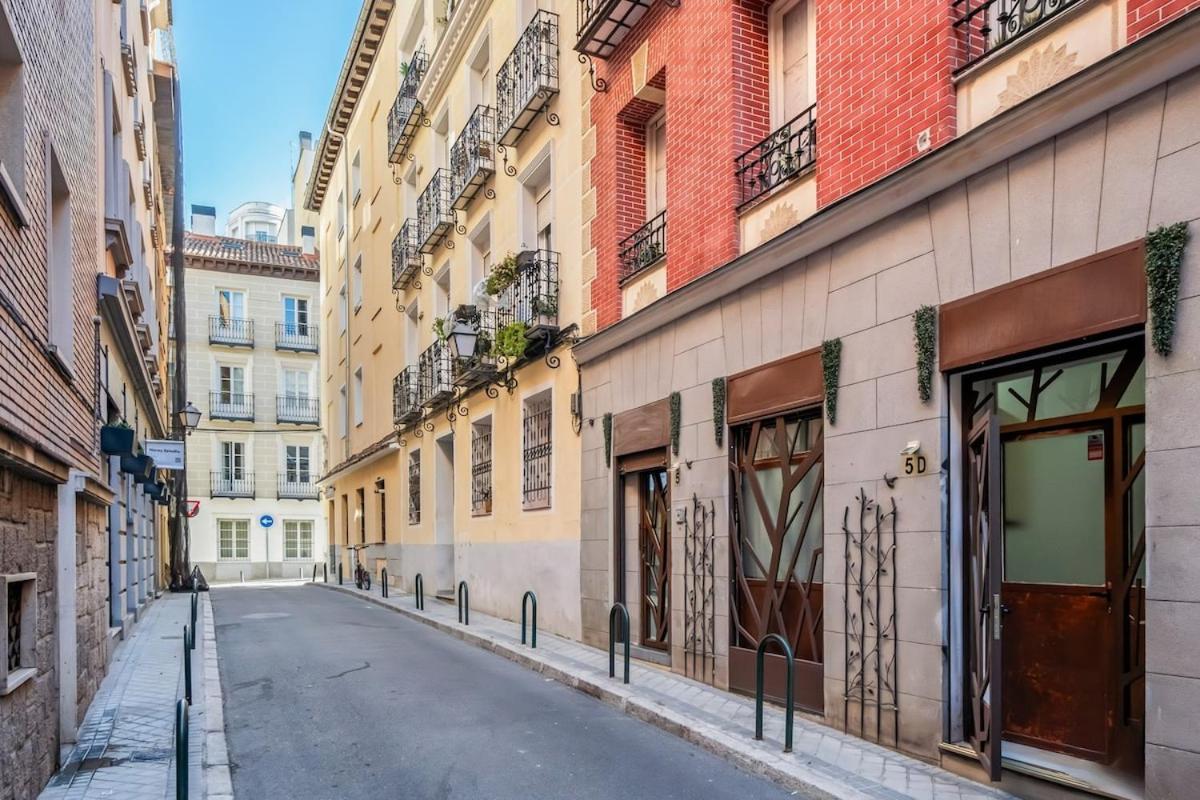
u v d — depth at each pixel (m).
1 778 4.23
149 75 18.47
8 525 4.61
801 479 6.87
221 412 34.06
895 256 5.78
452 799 5.05
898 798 4.62
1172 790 3.83
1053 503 4.99
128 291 11.51
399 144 20.02
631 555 9.81
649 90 9.68
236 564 33.50
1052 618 4.88
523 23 13.32
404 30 20.89
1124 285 4.24
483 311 14.12
